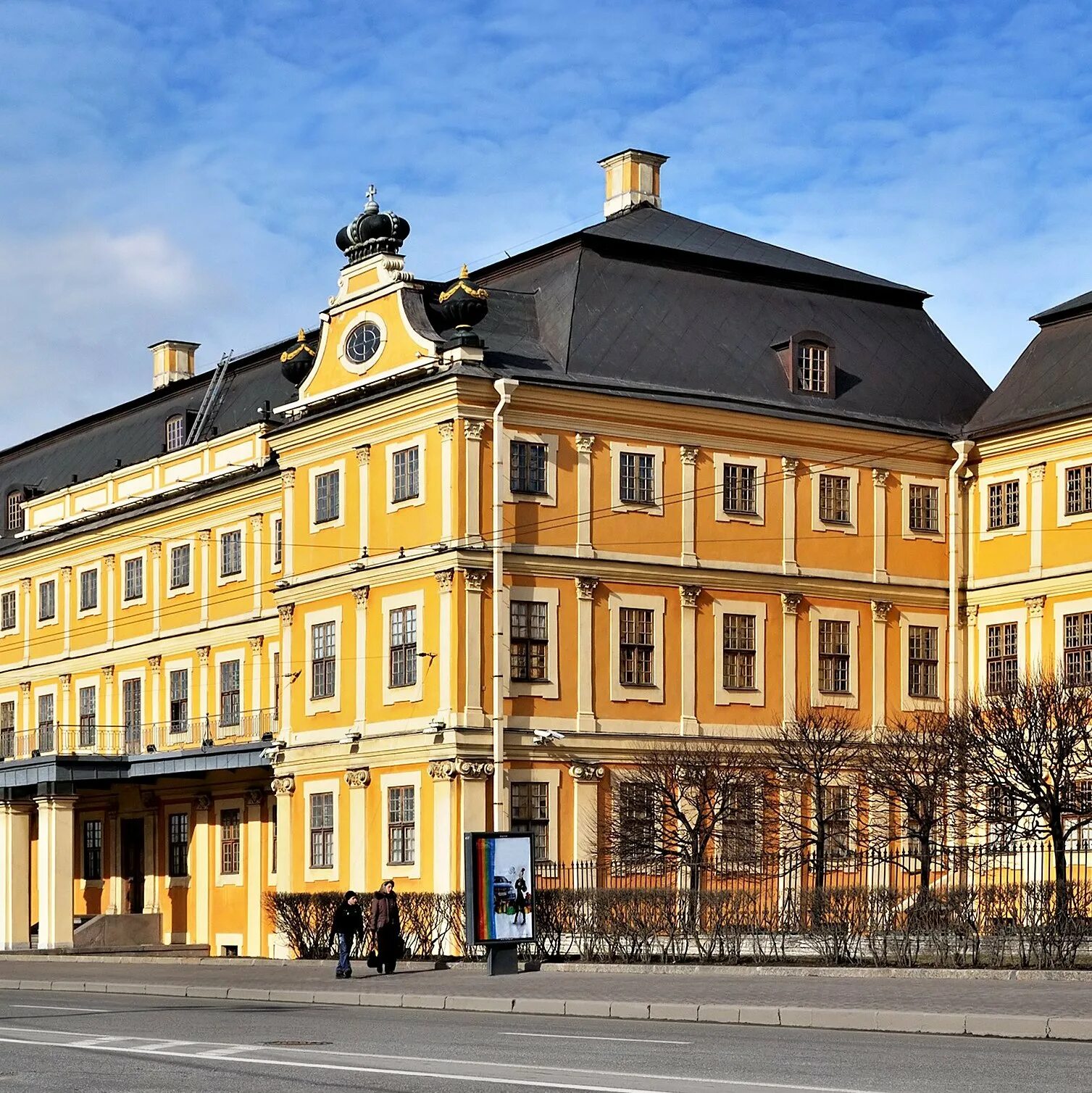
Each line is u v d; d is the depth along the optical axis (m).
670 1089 19.83
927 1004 30.08
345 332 60.84
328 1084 20.70
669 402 58.78
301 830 60.88
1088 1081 20.45
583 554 57.28
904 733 55.97
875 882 55.19
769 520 60.69
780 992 34.00
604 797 56.91
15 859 73.44
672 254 62.47
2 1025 30.03
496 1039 26.36
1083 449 59.78
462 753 54.66
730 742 58.72
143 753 73.88
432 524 56.25
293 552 62.16
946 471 64.06
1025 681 55.94
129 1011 34.00
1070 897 37.06
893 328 66.44
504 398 55.78
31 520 84.81
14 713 85.56
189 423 76.94
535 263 62.66
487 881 42.69
